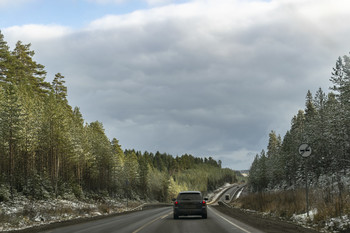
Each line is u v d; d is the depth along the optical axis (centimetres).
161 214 3081
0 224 2130
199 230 1445
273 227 1546
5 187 4678
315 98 7600
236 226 1619
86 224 2038
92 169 8562
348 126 5678
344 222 1385
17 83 6750
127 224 1905
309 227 1537
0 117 4834
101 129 11162
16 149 5494
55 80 9019
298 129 10488
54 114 6303
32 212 2817
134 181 12350
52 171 6406
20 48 7800
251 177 14550
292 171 9481
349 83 4531
